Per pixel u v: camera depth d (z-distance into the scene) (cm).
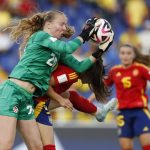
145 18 4238
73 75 1822
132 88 2581
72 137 2930
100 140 2941
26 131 1703
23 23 1792
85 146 2916
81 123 3089
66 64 1819
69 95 1967
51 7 4019
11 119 1644
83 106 2033
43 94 1741
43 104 1794
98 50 1778
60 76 1805
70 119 3216
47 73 1719
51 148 1778
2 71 3594
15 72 1692
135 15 4203
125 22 4141
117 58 3697
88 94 3412
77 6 4069
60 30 1769
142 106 2572
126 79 2584
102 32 1733
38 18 1781
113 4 4184
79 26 3956
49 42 1673
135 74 2581
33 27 1786
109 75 2648
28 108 1698
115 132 2959
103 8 4134
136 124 2572
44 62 1697
